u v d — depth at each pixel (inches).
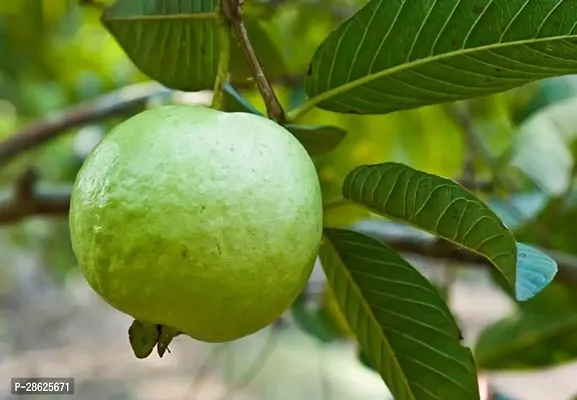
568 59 13.8
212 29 17.2
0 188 39.7
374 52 14.8
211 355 47.9
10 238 54.4
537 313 24.1
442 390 16.3
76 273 54.9
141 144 12.9
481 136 32.4
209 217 12.5
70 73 38.1
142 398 61.1
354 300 16.6
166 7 17.1
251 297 12.8
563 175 27.3
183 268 12.5
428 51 14.5
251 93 23.0
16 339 66.2
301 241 13.1
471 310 61.1
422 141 33.0
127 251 12.6
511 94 29.6
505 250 13.1
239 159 12.8
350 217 24.0
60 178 40.0
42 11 33.0
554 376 61.2
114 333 72.5
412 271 15.8
